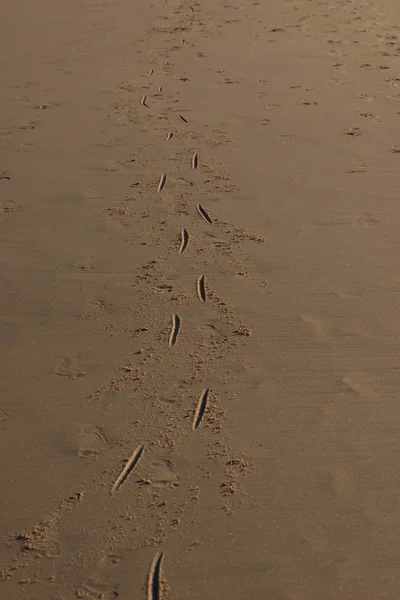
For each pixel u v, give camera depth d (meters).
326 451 2.94
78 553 2.53
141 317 3.93
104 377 3.46
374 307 3.92
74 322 3.92
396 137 6.40
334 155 6.09
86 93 8.09
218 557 2.49
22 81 8.62
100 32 10.84
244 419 3.13
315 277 4.24
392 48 9.30
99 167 6.08
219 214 5.12
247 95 7.76
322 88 7.86
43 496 2.78
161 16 11.72
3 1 13.16
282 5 12.17
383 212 5.03
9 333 3.85
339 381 3.35
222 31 10.61
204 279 4.28
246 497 2.73
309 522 2.61
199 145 6.47
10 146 6.63
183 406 3.22
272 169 5.87
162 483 2.81
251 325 3.80
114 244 4.76
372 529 2.57
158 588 2.39
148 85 8.27
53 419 3.20
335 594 2.34
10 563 2.50
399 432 3.02
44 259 4.61
